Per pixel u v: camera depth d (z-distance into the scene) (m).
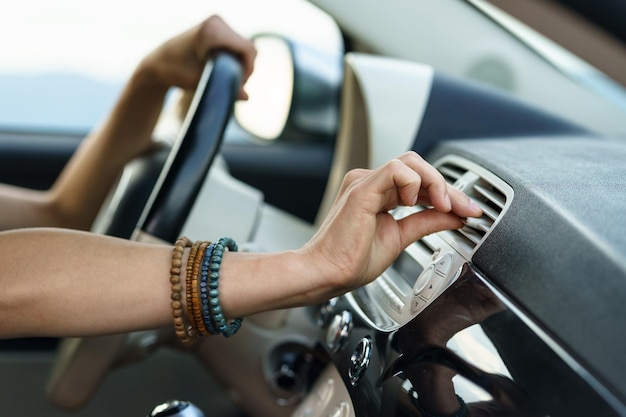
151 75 1.20
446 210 0.70
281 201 1.75
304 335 1.15
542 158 0.86
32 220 1.37
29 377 1.62
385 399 0.67
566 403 0.53
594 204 0.65
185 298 0.72
